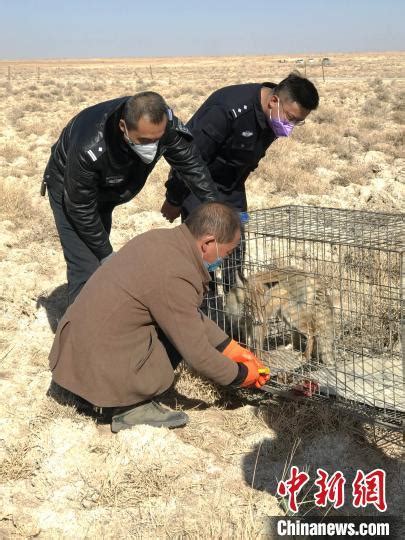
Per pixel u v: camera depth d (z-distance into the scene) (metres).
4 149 16.69
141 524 3.59
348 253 5.48
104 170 4.71
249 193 12.55
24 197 11.06
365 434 4.45
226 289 5.46
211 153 5.27
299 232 5.48
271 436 4.45
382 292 5.14
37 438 4.31
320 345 5.20
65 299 6.93
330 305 5.15
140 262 4.06
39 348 5.79
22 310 6.59
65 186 4.80
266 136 5.28
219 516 3.64
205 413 4.79
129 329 4.17
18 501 3.77
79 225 4.93
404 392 4.55
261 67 85.00
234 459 4.21
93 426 4.49
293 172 13.70
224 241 3.98
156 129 4.32
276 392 4.79
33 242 8.96
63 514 3.67
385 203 12.03
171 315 4.01
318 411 4.55
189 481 3.96
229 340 4.45
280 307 5.25
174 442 4.29
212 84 47.06
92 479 3.94
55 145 5.12
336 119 22.66
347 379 4.82
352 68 72.81
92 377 4.24
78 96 34.09
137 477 3.96
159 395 4.88
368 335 5.18
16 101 32.81
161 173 13.63
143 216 10.50
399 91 34.19
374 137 18.97
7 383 5.05
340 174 14.09
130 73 73.56
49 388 5.02
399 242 4.82
